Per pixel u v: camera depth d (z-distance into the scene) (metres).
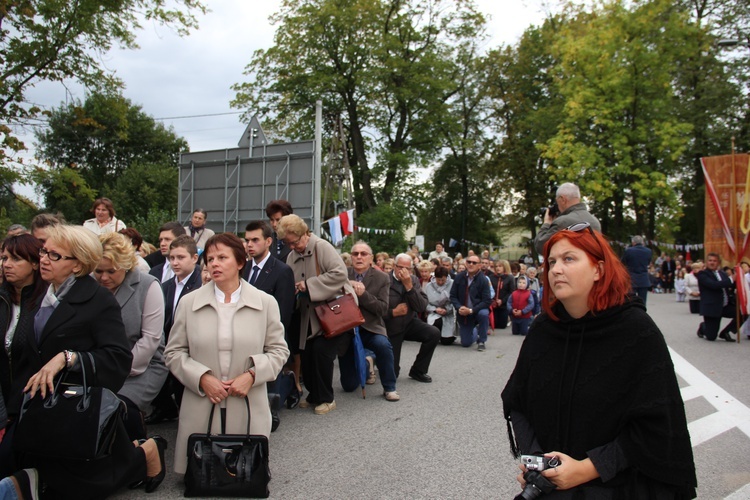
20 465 3.40
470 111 39.81
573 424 2.02
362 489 4.03
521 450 2.16
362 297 6.48
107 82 13.57
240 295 4.10
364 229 27.30
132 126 42.62
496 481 4.16
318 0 30.02
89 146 41.00
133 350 4.31
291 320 6.23
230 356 3.97
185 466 3.91
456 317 11.14
